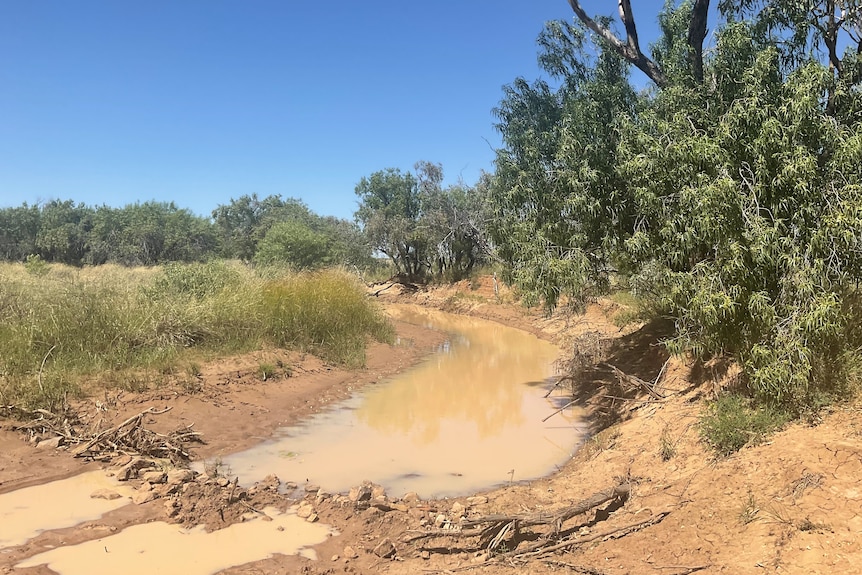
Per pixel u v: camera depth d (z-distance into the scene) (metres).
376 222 39.75
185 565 4.77
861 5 7.80
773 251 6.27
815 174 6.29
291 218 53.78
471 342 19.44
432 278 38.16
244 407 9.78
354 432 9.26
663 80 9.59
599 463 7.40
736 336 6.77
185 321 11.44
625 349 12.08
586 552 4.82
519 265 10.31
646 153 7.77
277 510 6.03
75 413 7.86
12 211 50.94
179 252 49.22
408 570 4.80
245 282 14.88
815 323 5.77
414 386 12.75
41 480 6.29
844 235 5.88
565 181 9.12
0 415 7.36
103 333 9.82
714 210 6.40
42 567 4.62
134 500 5.91
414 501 6.38
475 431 9.48
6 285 10.97
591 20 10.26
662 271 7.84
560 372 13.77
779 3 8.12
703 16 8.96
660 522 5.00
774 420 5.91
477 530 5.40
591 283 9.92
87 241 48.72
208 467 7.31
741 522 4.48
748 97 7.16
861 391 5.84
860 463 4.62
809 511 4.25
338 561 4.95
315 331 14.48
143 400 8.79
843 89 7.41
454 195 36.41
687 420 7.24
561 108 11.41
